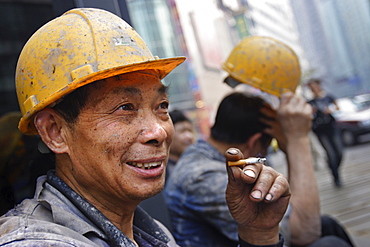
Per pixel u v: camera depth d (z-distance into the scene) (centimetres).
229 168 99
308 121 191
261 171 100
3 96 240
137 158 92
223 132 196
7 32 235
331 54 9225
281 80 202
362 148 1127
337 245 174
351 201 510
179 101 2270
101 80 92
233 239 166
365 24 8531
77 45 94
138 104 94
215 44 3275
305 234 173
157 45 2256
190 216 177
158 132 93
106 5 163
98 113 91
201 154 192
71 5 155
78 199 95
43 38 97
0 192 157
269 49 204
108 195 97
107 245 92
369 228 381
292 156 187
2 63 238
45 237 79
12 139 159
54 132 97
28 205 94
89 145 92
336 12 9062
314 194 179
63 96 94
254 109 195
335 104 648
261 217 108
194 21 2973
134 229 113
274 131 197
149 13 2261
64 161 100
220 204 168
